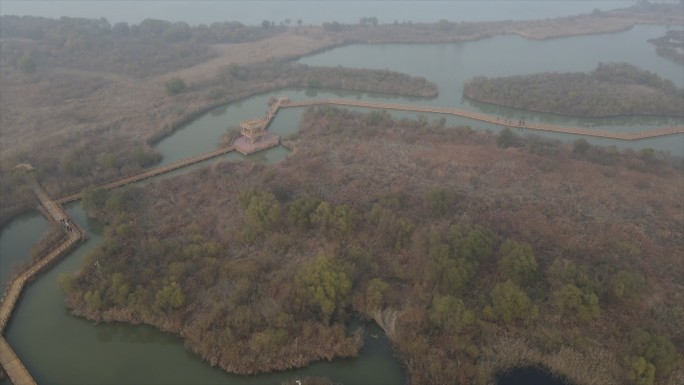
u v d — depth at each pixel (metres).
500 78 173.50
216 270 72.12
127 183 102.56
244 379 58.75
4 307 68.06
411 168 106.19
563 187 97.88
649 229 84.00
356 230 81.62
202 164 113.56
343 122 132.88
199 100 154.62
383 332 65.31
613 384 55.97
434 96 167.12
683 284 70.31
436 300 64.56
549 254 75.31
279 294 67.69
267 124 138.75
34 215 93.38
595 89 164.88
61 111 141.75
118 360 62.09
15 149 114.25
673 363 55.19
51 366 60.94
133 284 69.00
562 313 63.97
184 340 63.75
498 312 63.47
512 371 59.00
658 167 109.19
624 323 62.84
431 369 57.44
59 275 72.56
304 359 59.97
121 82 172.00
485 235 72.81
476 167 106.69
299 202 83.69
